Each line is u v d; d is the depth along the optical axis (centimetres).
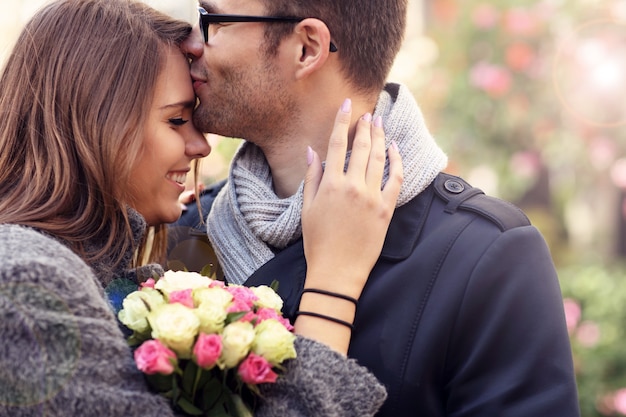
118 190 190
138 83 191
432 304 188
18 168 194
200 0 205
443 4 561
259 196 207
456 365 189
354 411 174
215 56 201
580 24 512
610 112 522
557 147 525
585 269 516
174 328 163
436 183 205
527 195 630
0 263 161
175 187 205
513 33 522
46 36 194
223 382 169
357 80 205
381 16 205
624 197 608
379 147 197
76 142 188
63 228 185
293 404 174
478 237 192
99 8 196
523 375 183
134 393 163
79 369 160
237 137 209
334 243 188
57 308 161
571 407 182
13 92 195
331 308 184
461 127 527
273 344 167
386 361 187
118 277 197
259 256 204
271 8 198
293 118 205
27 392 158
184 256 237
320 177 197
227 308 171
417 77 517
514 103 524
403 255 193
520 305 187
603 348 442
